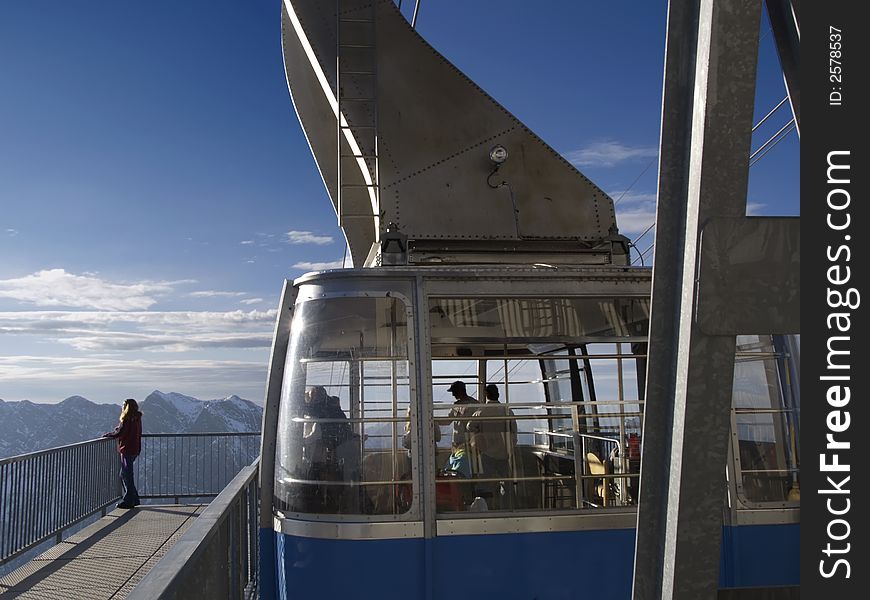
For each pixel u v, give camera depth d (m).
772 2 2.60
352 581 5.09
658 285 2.26
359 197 7.37
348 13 6.73
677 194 2.26
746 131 2.12
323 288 5.52
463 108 6.77
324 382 5.37
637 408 5.70
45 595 7.29
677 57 2.26
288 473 5.34
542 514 5.28
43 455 9.33
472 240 6.57
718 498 2.14
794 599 2.75
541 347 6.16
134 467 12.37
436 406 5.36
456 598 5.13
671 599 2.13
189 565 3.15
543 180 6.78
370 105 6.61
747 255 2.13
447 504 5.25
